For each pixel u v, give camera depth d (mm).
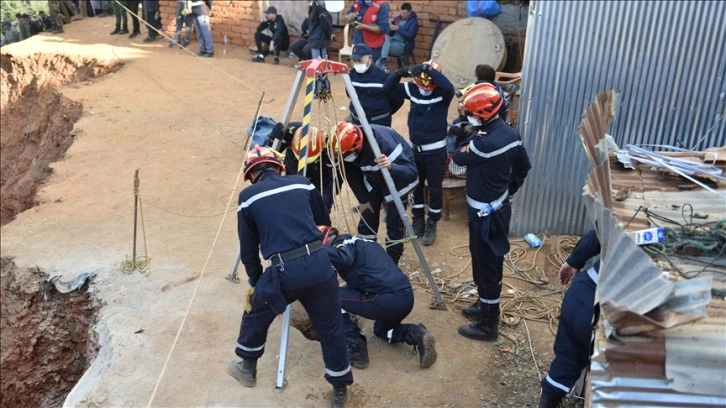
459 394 4688
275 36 13852
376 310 4688
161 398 4570
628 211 3871
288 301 4141
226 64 14016
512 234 6957
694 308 2822
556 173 6633
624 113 6324
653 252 3469
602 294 3086
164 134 10039
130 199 7773
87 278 6129
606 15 6051
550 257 6465
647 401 2779
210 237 6859
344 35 12570
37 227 7090
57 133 11719
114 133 10125
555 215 6789
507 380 4852
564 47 6234
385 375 4848
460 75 11055
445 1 12688
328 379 4387
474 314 5516
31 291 6270
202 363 4930
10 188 12688
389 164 5109
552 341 5262
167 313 5539
